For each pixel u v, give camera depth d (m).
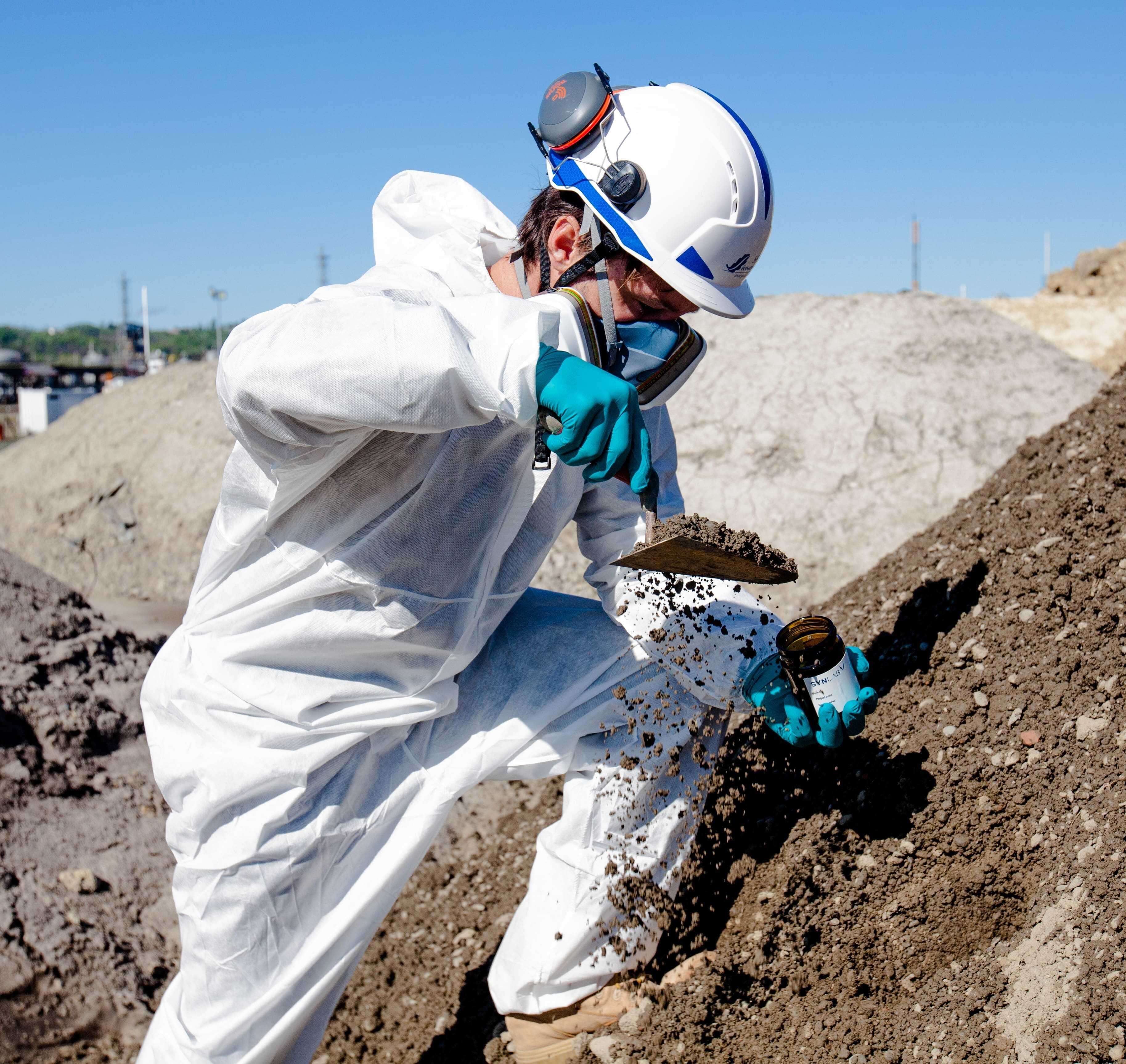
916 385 6.61
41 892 3.07
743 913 2.16
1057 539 2.40
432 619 1.83
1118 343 16.16
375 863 1.90
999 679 2.19
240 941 1.82
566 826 2.02
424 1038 2.51
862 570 5.60
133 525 7.52
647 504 1.50
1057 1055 1.59
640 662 2.08
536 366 1.44
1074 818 1.89
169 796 1.89
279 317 1.49
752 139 1.80
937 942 1.92
